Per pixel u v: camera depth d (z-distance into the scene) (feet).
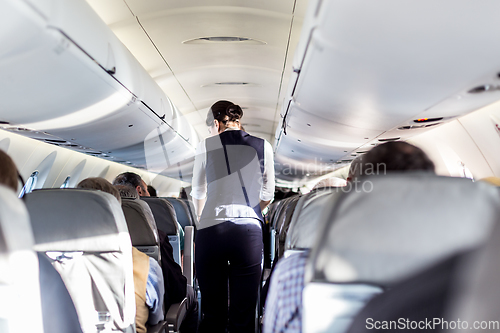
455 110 14.48
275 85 25.98
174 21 16.17
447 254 3.10
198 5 14.96
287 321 4.28
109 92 13.19
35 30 7.82
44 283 5.28
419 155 4.20
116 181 11.97
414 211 3.14
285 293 4.36
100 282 5.73
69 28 9.05
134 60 15.81
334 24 8.34
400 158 4.17
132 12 14.97
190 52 19.89
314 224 4.80
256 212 8.66
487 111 15.74
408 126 17.83
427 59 9.53
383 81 11.53
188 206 14.42
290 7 14.93
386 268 3.20
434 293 3.14
